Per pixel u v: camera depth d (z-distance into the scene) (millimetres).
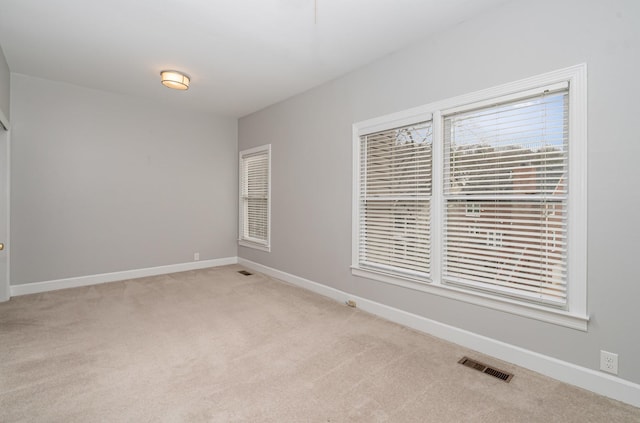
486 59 2281
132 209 4418
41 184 3748
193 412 1657
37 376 1979
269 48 2902
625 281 1750
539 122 2066
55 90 3803
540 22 2021
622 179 1750
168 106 4688
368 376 2014
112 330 2686
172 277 4512
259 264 4902
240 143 5398
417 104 2729
